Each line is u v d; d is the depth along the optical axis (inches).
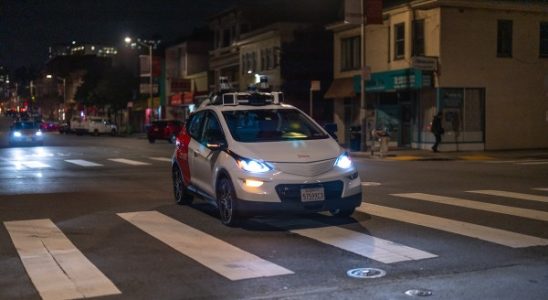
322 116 1736.0
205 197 418.9
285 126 403.9
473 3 1163.3
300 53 1722.4
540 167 821.9
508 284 252.7
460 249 313.0
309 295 239.9
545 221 387.9
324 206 355.6
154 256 306.8
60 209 460.4
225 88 444.8
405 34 1221.7
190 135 453.1
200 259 298.7
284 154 359.3
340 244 326.6
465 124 1188.5
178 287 252.8
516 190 549.3
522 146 1245.7
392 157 1040.8
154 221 404.8
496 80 1210.6
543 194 519.5
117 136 2498.8
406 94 1262.3
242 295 241.0
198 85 2386.8
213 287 252.2
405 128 1273.4
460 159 1003.9
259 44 1831.9
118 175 724.7
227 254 308.2
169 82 2559.1
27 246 332.5
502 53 1218.0
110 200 507.5
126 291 248.4
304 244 328.2
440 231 358.0
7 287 256.5
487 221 388.5
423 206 451.5
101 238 352.5
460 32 1171.9
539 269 275.4
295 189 349.4
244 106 418.0
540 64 1254.3
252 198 349.7
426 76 1159.6
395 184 600.4
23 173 753.6
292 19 1860.2
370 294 240.5
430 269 276.1
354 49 1419.8
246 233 359.3
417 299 234.1
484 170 771.4
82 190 577.3
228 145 379.6
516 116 1235.9
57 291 249.1
